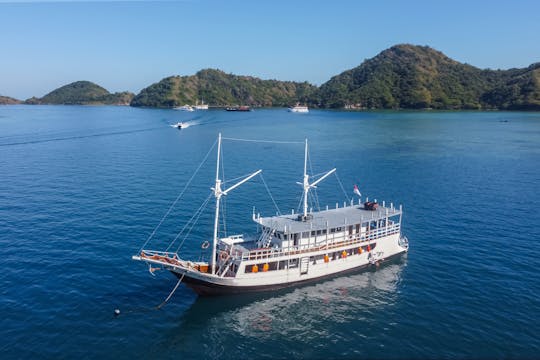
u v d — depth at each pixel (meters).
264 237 55.91
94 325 43.03
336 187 105.31
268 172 123.06
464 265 59.06
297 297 50.75
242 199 92.25
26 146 167.00
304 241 54.59
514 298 49.62
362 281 55.00
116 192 94.31
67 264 56.50
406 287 53.06
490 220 78.50
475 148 176.00
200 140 196.75
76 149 161.62
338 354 39.62
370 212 62.47
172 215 78.75
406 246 64.75
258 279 50.84
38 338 40.31
